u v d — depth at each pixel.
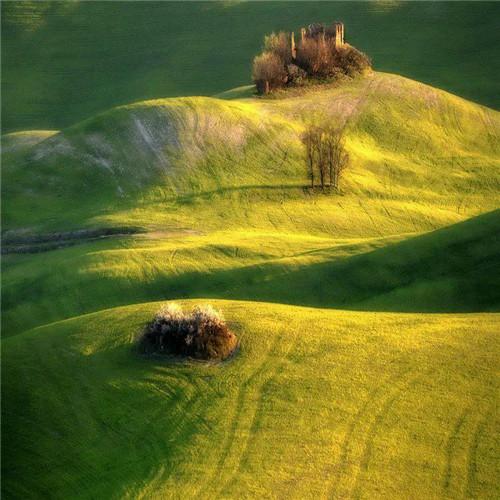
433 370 118.38
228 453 102.38
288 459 99.81
